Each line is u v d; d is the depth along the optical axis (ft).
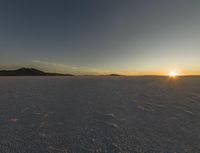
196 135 17.34
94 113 24.73
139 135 17.37
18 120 21.35
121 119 22.25
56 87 51.11
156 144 15.46
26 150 14.19
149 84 62.03
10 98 34.01
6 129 18.49
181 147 14.94
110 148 14.66
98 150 14.34
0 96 35.96
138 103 30.91
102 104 30.01
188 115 23.72
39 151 14.07
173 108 27.43
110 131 18.31
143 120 21.91
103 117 23.00
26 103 30.01
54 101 31.89
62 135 17.22
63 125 19.93
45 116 23.04
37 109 26.30
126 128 19.17
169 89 48.55
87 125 20.03
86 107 27.91
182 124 20.36
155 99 34.27
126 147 14.87
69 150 14.29
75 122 20.95
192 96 37.27
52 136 16.98
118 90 45.88
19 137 16.61
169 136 17.13
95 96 37.11
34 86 53.52
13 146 14.82
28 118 22.12
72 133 17.71
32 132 17.83
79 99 33.86
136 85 58.44
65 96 36.86
